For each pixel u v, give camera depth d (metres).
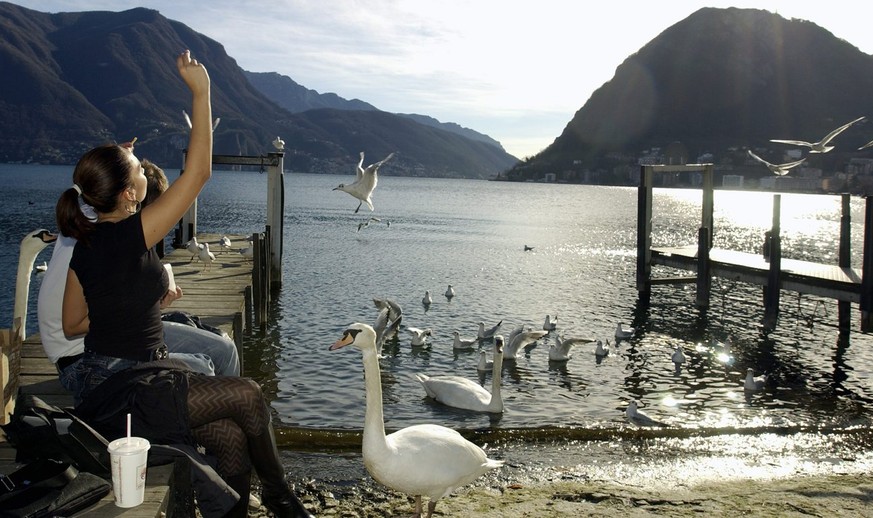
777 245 19.66
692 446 9.70
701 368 15.12
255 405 4.18
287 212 73.19
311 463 8.43
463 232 55.31
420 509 6.44
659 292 26.70
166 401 3.88
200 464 3.90
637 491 7.40
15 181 117.25
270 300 22.19
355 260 34.62
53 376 7.02
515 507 6.86
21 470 3.54
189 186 4.02
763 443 9.88
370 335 5.82
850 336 19.19
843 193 20.86
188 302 12.84
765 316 20.12
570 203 119.81
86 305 4.22
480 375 14.25
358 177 10.83
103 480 3.45
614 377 14.19
